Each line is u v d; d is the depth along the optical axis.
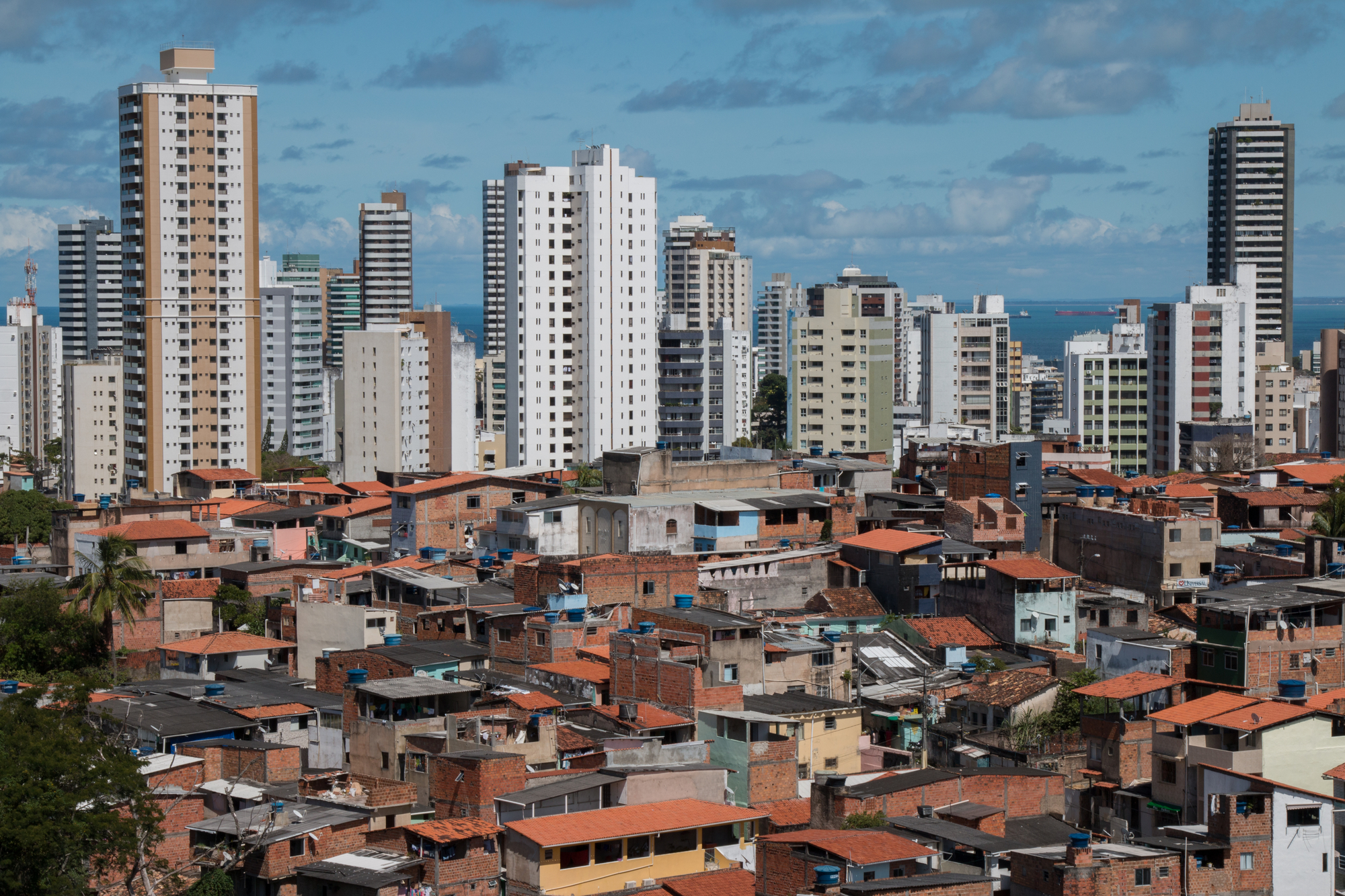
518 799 106.12
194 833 104.81
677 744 118.81
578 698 131.62
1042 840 111.31
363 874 98.56
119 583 175.75
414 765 118.69
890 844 101.25
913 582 177.38
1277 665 128.38
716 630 136.25
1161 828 108.06
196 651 157.25
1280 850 102.50
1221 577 169.50
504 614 149.25
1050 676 141.62
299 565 197.12
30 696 116.75
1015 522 196.38
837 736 129.75
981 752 133.12
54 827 94.19
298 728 126.81
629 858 104.56
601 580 163.62
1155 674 131.00
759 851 102.19
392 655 140.38
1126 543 190.12
